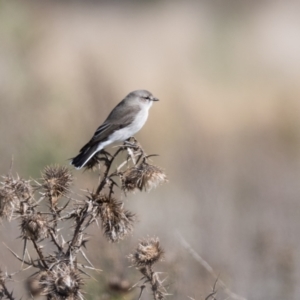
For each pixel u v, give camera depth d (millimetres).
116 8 40844
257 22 36719
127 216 6254
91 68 16297
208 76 29688
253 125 24984
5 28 17953
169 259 8758
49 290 5699
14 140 14391
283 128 24516
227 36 34281
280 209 15719
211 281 9719
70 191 6270
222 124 25109
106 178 6270
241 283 10766
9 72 17219
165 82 27594
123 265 8336
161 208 15602
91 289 7965
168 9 39375
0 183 5996
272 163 20984
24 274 9297
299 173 20000
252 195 16859
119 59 30484
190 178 17750
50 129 14969
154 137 22422
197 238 13320
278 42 34500
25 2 19531
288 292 10656
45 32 19328
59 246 5980
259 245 11555
